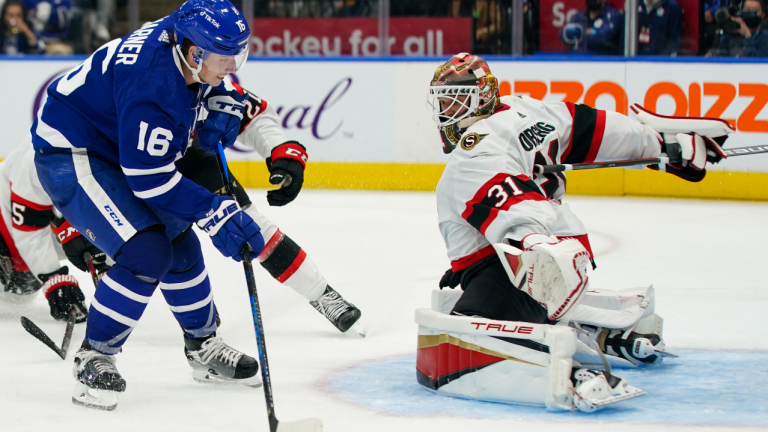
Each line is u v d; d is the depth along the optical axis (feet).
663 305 25.21
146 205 16.33
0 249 24.94
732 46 52.03
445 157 53.88
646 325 18.94
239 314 24.57
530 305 16.93
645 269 31.17
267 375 14.55
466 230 17.16
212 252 35.42
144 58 15.42
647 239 37.83
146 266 15.76
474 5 56.13
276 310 25.14
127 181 15.67
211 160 20.81
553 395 15.12
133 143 15.26
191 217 16.01
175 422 14.85
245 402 16.19
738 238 37.99
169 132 15.42
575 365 15.62
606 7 53.36
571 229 17.84
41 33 57.98
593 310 18.03
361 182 54.95
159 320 24.14
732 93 50.11
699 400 15.90
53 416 15.19
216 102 17.65
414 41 57.47
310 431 13.42
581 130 18.38
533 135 17.08
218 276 30.37
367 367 18.79
